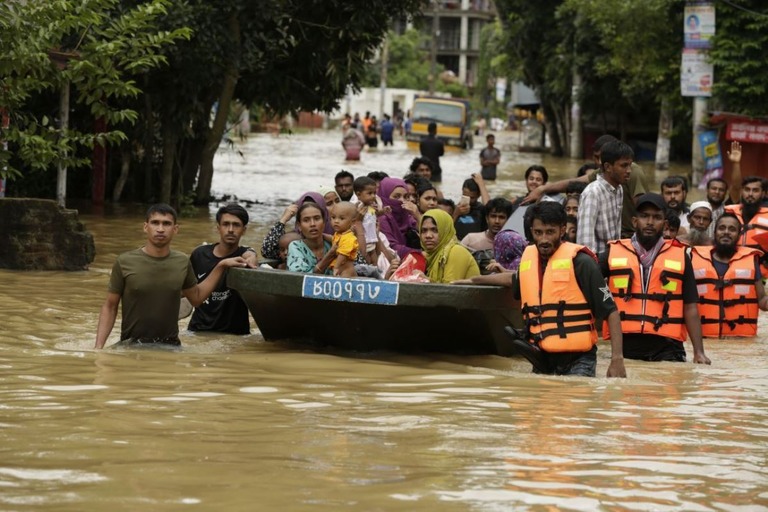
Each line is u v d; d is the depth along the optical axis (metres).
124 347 13.77
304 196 17.73
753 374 13.44
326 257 14.96
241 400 10.31
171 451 8.19
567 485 7.57
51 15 21.80
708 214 19.38
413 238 19.09
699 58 48.78
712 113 48.38
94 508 6.80
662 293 14.59
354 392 10.99
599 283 12.94
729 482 7.81
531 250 13.36
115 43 22.86
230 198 39.78
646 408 10.69
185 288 14.27
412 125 84.75
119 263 13.91
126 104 35.03
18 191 33.53
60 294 18.30
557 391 11.58
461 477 7.67
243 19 32.81
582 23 72.69
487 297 13.71
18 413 9.41
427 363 13.59
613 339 12.97
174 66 33.03
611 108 78.12
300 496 7.12
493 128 152.88
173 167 37.38
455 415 9.89
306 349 14.38
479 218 21.75
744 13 48.44
